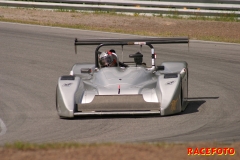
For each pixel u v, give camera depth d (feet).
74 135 102.89
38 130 109.09
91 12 318.45
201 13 301.63
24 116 124.36
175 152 79.92
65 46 226.58
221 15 299.58
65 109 115.96
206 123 109.91
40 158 77.51
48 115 124.06
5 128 112.68
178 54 208.95
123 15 312.50
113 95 118.32
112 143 86.53
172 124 109.09
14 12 316.60
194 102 134.62
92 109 116.16
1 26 272.92
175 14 305.73
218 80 164.55
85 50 219.20
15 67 191.11
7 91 155.63
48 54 212.02
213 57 202.39
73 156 78.07
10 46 227.40
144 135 100.17
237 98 138.21
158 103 115.34
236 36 257.75
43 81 168.76
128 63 143.84
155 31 270.26
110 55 135.54
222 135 98.32
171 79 119.14
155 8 308.81
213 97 140.56
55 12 319.68
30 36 247.70
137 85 122.21
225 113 120.26
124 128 107.04
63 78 123.24
